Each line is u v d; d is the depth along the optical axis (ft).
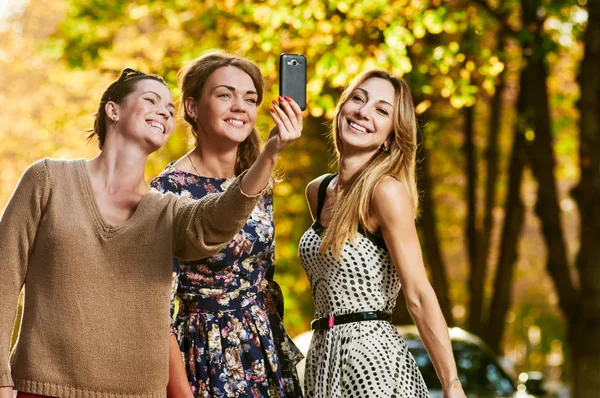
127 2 55.06
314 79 45.55
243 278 18.83
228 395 18.38
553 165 57.26
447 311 66.74
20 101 84.64
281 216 75.97
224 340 18.56
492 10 54.60
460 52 50.90
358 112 19.81
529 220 127.24
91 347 15.47
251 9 47.24
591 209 52.75
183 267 18.47
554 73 74.64
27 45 86.02
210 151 19.40
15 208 15.64
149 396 15.90
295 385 19.36
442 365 19.06
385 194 19.31
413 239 19.40
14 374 15.51
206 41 50.78
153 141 16.20
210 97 19.12
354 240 19.40
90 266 15.55
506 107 83.25
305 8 45.83
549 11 54.08
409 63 44.93
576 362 53.16
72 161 16.06
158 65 49.60
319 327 19.81
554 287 56.24
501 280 74.69
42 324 15.43
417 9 47.03
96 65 56.08
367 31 46.34
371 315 19.38
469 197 74.95
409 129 19.89
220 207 15.69
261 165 15.58
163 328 16.01
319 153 71.61
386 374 19.06
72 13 57.06
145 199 16.10
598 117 52.95
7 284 15.52
